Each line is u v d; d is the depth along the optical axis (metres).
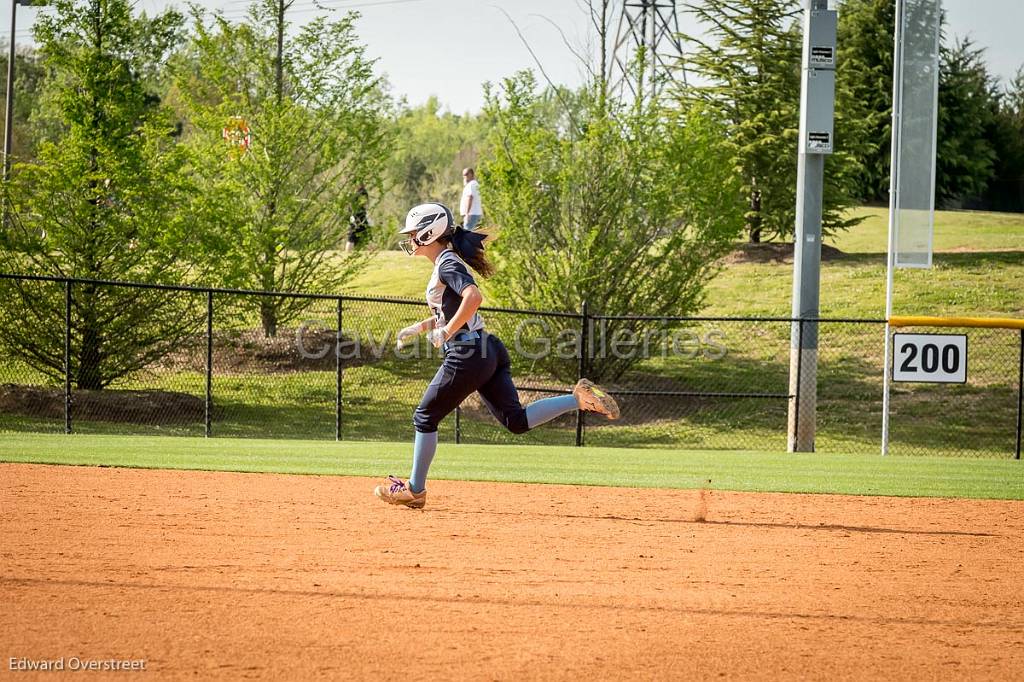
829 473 44.31
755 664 17.00
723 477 42.25
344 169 89.56
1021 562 25.48
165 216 75.56
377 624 18.72
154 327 75.12
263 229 86.25
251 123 87.19
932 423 76.75
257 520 29.08
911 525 30.91
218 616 19.03
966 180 184.88
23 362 81.50
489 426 76.19
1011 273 108.94
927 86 58.25
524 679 16.00
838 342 93.25
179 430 67.69
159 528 27.55
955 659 17.44
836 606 20.75
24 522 28.14
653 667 16.72
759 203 125.81
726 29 124.00
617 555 25.22
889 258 58.69
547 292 80.56
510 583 21.97
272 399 79.62
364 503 32.66
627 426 76.88
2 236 70.88
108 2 73.81
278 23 87.19
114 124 74.50
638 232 81.56
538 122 84.25
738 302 104.00
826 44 61.97
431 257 28.77
